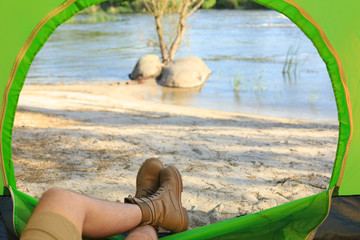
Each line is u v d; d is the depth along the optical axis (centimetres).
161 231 246
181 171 384
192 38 1773
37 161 407
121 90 1040
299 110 840
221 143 488
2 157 239
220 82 1124
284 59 1394
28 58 235
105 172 380
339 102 242
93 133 525
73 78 1164
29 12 230
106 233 183
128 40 1766
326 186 351
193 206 306
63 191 166
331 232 233
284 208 230
